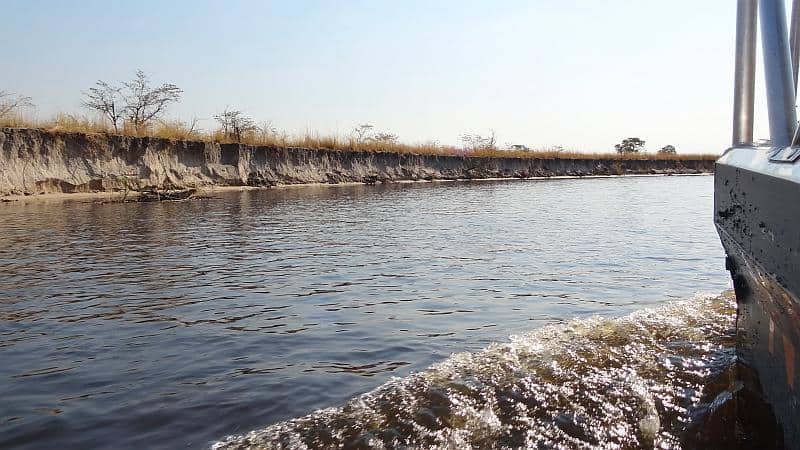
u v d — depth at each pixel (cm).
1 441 339
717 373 392
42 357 482
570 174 5916
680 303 610
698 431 323
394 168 4538
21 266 881
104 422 362
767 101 307
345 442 319
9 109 2486
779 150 272
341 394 401
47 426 357
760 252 269
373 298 693
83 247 1074
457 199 2567
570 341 470
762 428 318
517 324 582
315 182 3806
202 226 1435
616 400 359
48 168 2486
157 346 512
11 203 2109
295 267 892
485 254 1030
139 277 806
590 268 895
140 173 2827
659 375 393
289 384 421
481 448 309
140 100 3353
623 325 512
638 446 311
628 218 1733
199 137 3331
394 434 325
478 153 5406
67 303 659
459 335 545
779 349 287
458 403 360
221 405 385
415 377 407
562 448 309
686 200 2586
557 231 1390
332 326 576
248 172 3456
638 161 6719
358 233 1326
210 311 630
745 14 382
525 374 401
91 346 511
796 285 216
